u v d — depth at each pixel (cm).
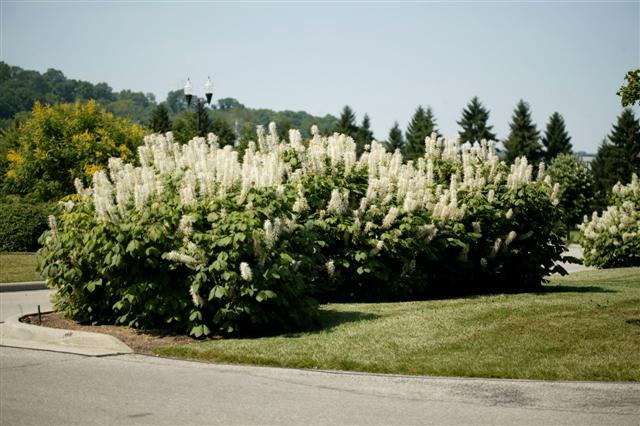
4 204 2389
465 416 568
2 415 557
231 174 959
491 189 1355
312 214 1169
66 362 754
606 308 1027
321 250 1153
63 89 13725
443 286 1345
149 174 949
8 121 9281
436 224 1261
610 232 2033
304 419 555
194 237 877
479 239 1339
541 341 819
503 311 1003
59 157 2820
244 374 702
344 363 731
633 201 2098
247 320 907
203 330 857
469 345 805
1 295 1472
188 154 1085
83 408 579
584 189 5850
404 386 658
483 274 1365
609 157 7750
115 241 888
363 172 1277
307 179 1190
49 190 2792
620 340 822
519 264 1381
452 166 1432
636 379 684
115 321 963
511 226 1361
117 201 943
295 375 699
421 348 792
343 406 593
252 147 1210
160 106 7594
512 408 591
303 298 945
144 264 873
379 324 923
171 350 799
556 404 603
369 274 1173
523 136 8206
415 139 8650
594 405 600
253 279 868
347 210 1198
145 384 659
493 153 1427
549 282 1540
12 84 11012
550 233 1411
